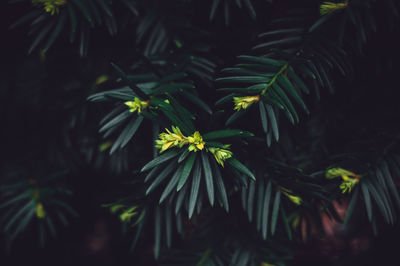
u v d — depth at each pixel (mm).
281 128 456
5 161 498
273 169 411
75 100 471
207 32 438
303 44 400
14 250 591
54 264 603
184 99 406
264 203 408
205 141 360
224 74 445
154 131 373
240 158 395
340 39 394
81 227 589
